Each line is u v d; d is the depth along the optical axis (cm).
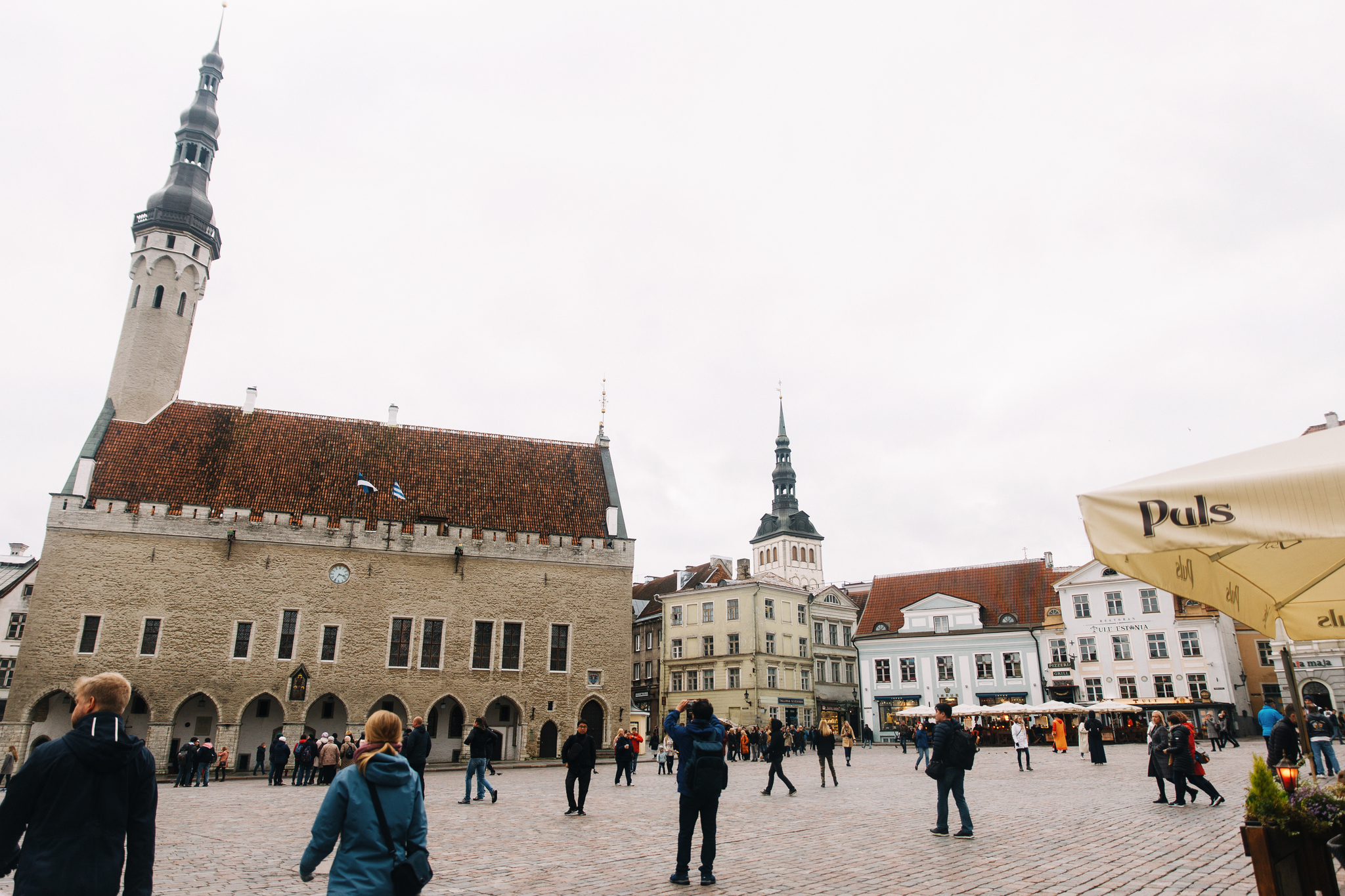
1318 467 551
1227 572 773
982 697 6228
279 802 2166
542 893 905
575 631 4491
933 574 7031
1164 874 959
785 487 11619
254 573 4091
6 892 584
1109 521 618
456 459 4900
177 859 1174
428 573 4344
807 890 904
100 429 4266
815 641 6812
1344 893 838
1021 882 929
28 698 3672
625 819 1591
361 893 486
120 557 3934
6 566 6272
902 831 1345
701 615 6688
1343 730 3403
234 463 4388
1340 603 795
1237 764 2641
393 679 4144
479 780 1945
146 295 4619
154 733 3778
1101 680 5819
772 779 2038
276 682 3991
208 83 5225
